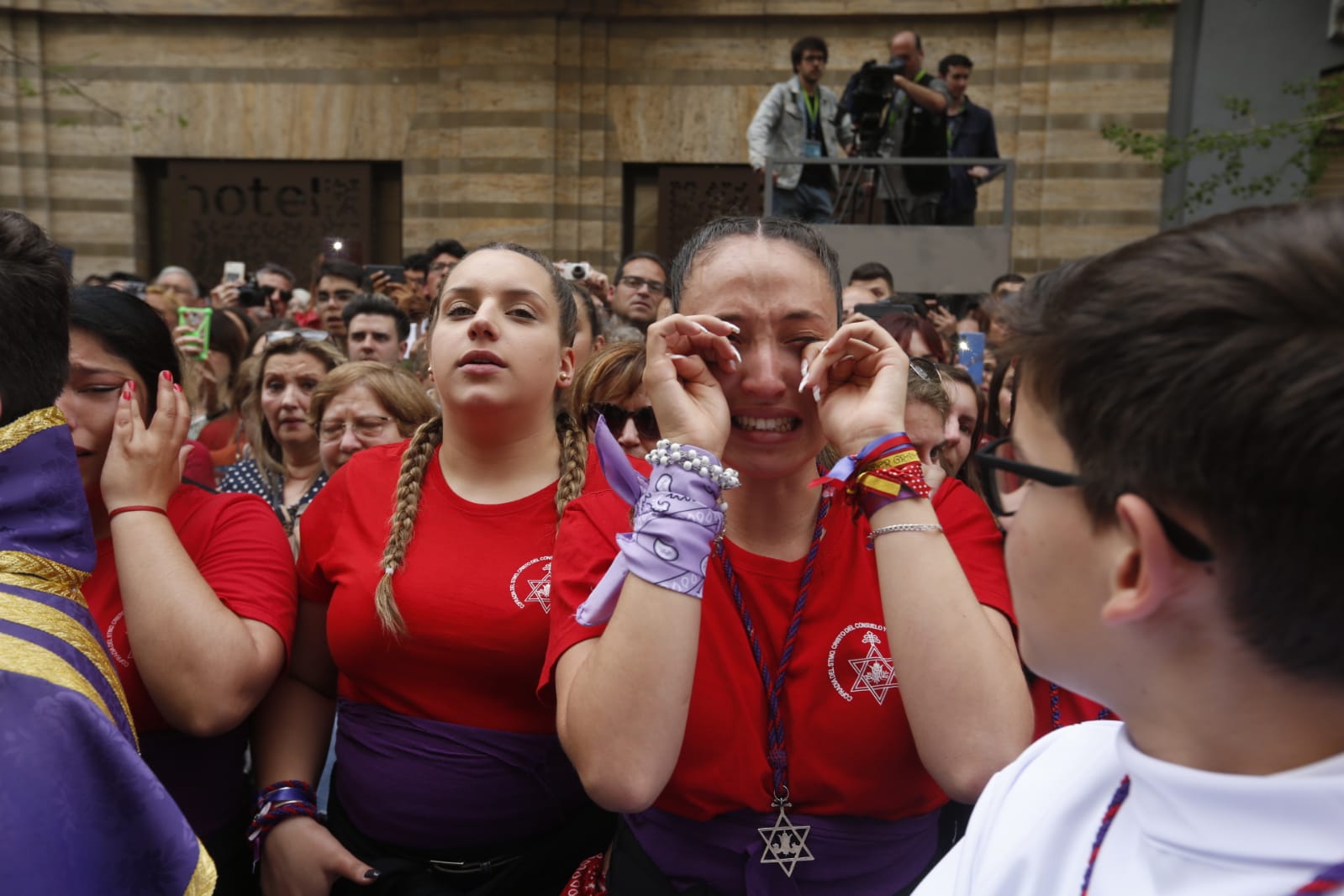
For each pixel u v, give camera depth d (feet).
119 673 5.71
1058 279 2.36
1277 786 1.98
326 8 33.45
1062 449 2.33
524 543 6.12
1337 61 30.27
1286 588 1.93
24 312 3.65
